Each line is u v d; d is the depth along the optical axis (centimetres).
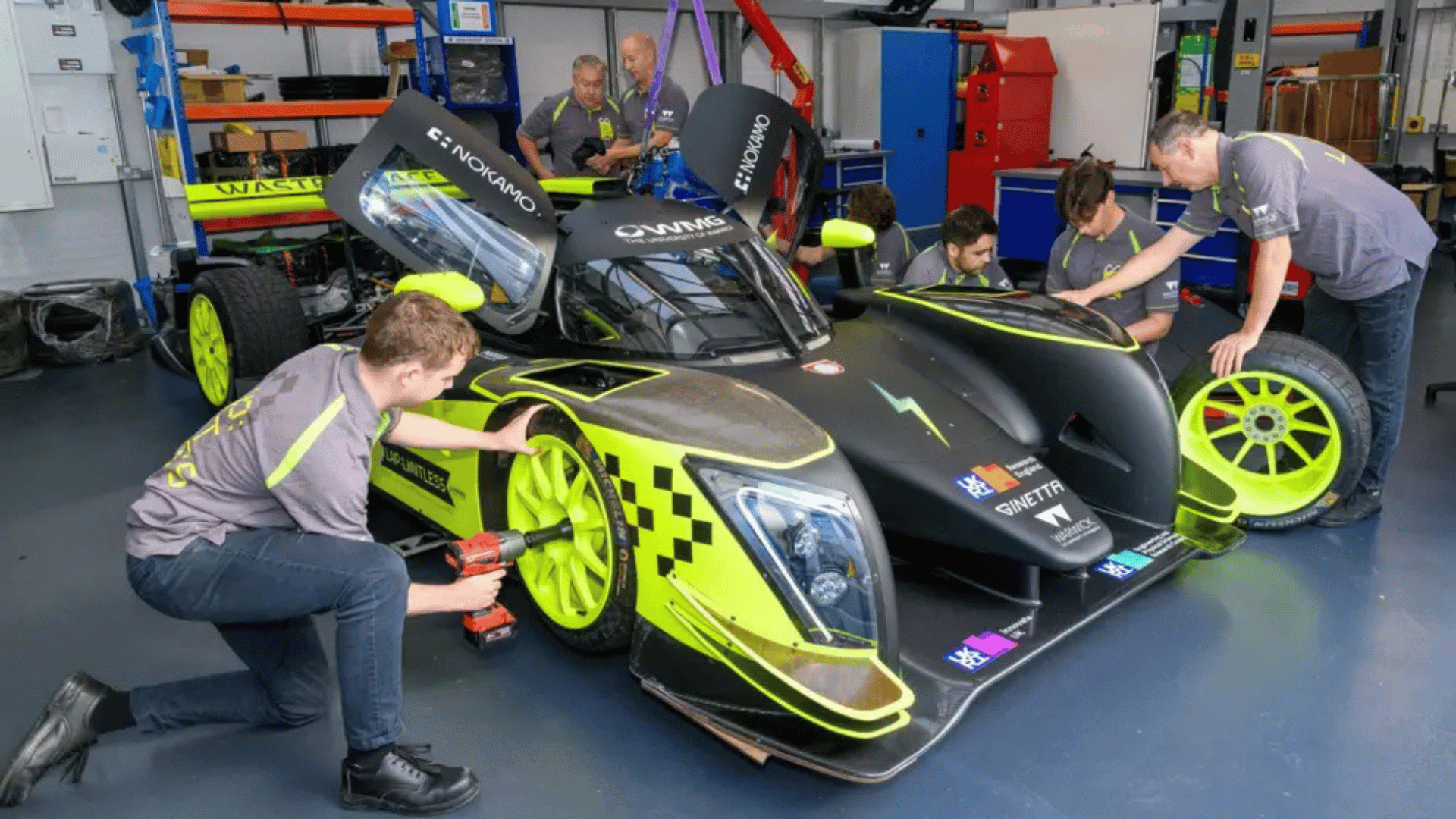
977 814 201
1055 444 288
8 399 501
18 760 206
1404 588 285
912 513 239
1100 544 233
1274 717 229
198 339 448
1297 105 821
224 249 519
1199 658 253
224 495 191
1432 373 505
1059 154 939
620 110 617
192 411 475
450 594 206
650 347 275
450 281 249
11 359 536
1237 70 590
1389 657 251
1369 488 327
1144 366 281
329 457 184
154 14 520
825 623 205
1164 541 279
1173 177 312
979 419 264
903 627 242
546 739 227
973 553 256
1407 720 227
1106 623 270
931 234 985
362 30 691
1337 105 820
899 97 923
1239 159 296
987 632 239
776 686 199
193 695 221
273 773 220
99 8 584
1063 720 230
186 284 482
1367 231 300
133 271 631
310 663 220
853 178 884
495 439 234
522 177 271
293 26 614
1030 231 777
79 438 442
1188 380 320
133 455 419
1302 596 282
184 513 190
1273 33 1036
